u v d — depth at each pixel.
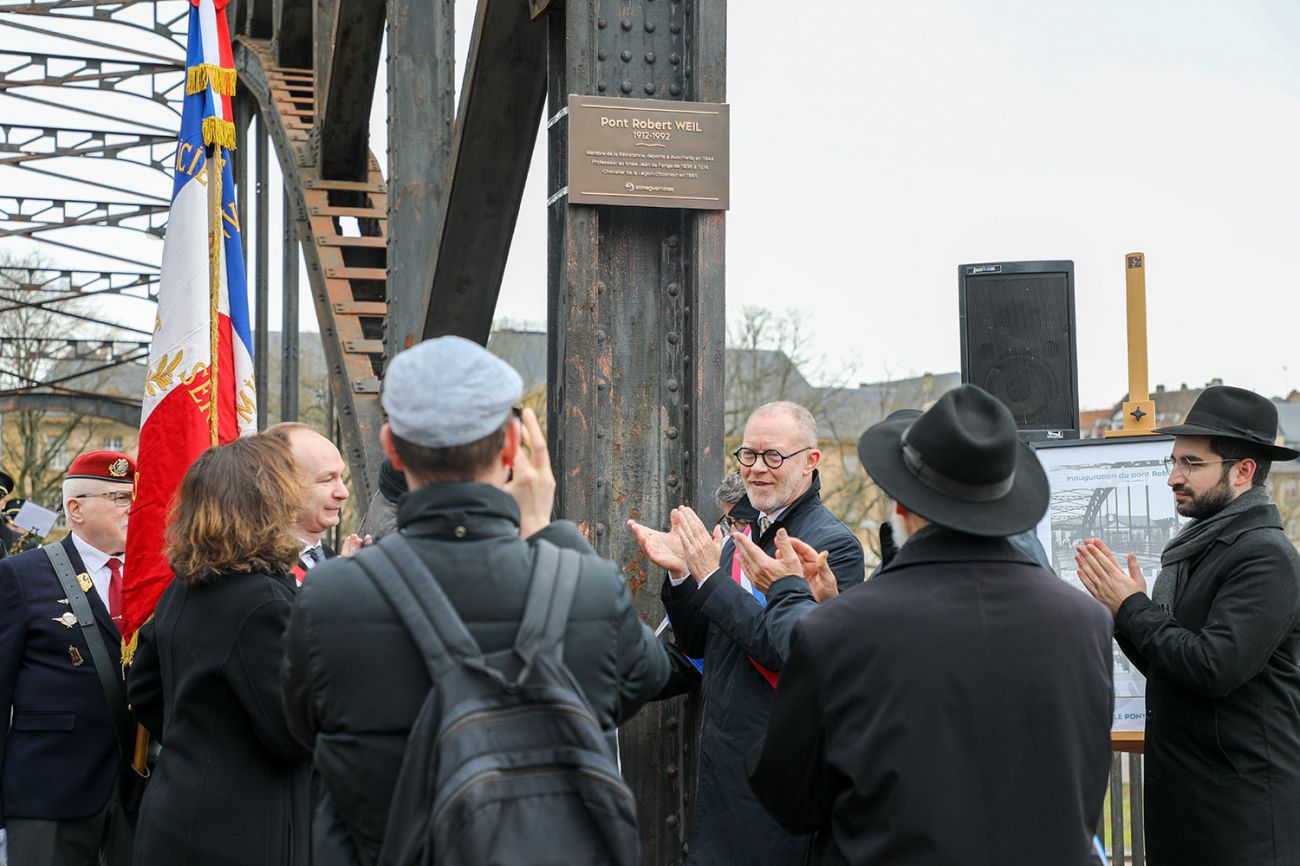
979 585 2.46
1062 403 4.93
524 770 1.99
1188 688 3.53
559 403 4.37
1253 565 3.54
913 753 2.34
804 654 2.47
